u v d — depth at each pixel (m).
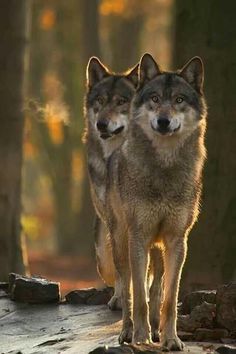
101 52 46.72
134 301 12.63
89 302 16.23
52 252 53.81
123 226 13.34
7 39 23.14
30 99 26.86
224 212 19.77
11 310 16.00
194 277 19.86
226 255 19.73
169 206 12.70
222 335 12.99
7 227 23.02
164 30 55.38
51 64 52.59
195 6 20.14
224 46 19.94
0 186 22.94
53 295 16.33
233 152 19.78
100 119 16.62
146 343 12.27
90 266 42.66
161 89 13.12
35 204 72.38
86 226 45.78
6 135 23.03
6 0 23.14
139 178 12.70
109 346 12.05
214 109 19.92
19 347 13.72
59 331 14.52
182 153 12.86
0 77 23.05
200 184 13.15
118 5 47.97
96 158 16.91
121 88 16.89
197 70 13.45
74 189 54.97
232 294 13.12
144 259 12.77
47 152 50.66
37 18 51.72
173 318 12.50
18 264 23.20
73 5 51.59
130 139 13.02
